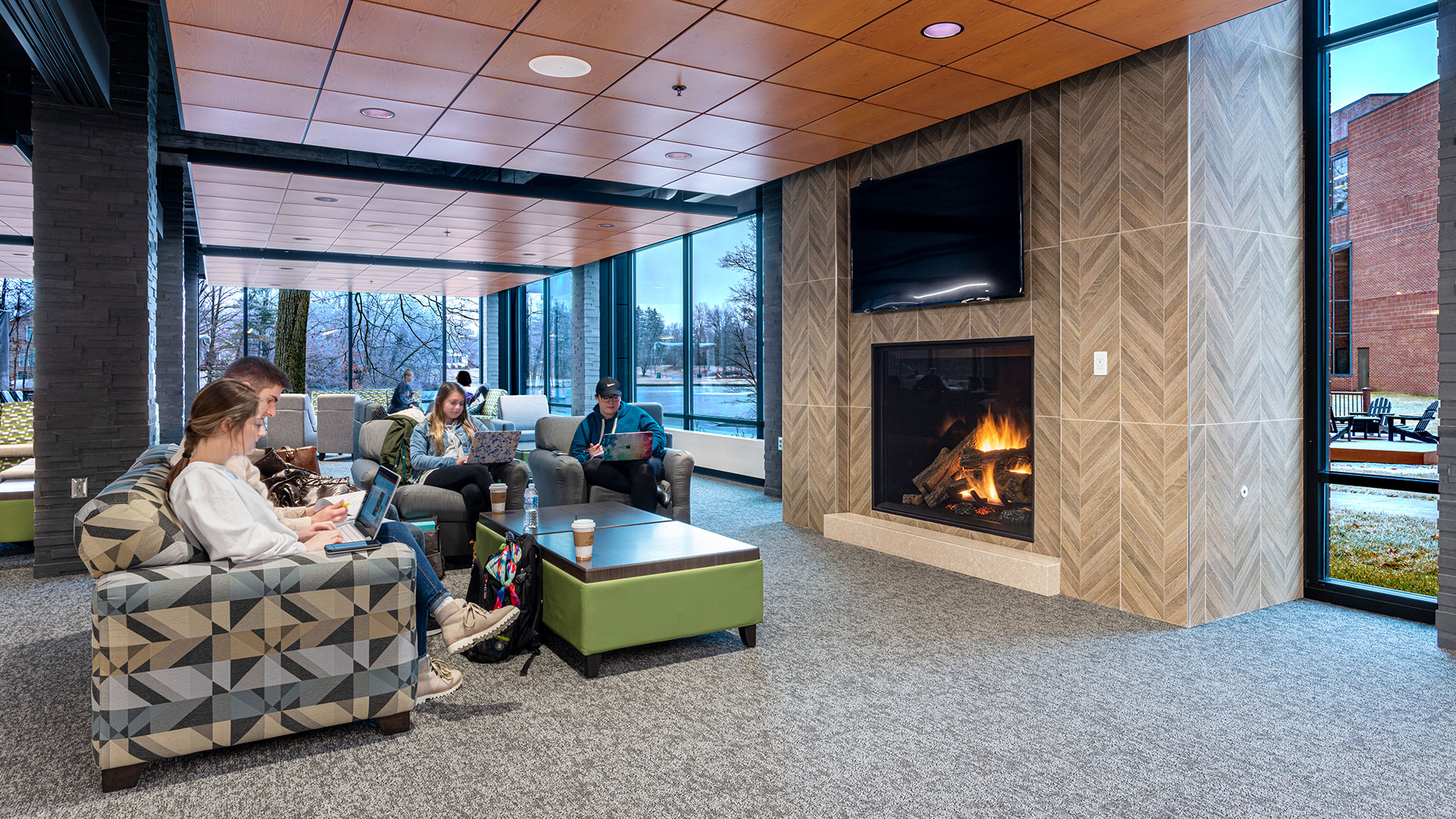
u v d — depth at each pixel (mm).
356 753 2617
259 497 2670
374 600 2656
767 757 2605
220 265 11266
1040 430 4730
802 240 6508
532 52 3918
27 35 3717
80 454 4824
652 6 3441
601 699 3082
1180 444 3979
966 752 2645
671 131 5184
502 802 2318
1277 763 2574
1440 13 3609
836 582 4801
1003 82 4387
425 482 5172
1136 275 4156
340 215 7855
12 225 8719
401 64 4039
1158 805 2311
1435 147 4039
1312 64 4371
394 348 18438
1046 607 4301
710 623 3539
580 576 3311
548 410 11820
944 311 5328
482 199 7215
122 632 2322
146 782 2414
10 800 2301
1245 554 4219
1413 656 3568
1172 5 3463
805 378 6523
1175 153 3967
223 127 5027
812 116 4910
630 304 11711
